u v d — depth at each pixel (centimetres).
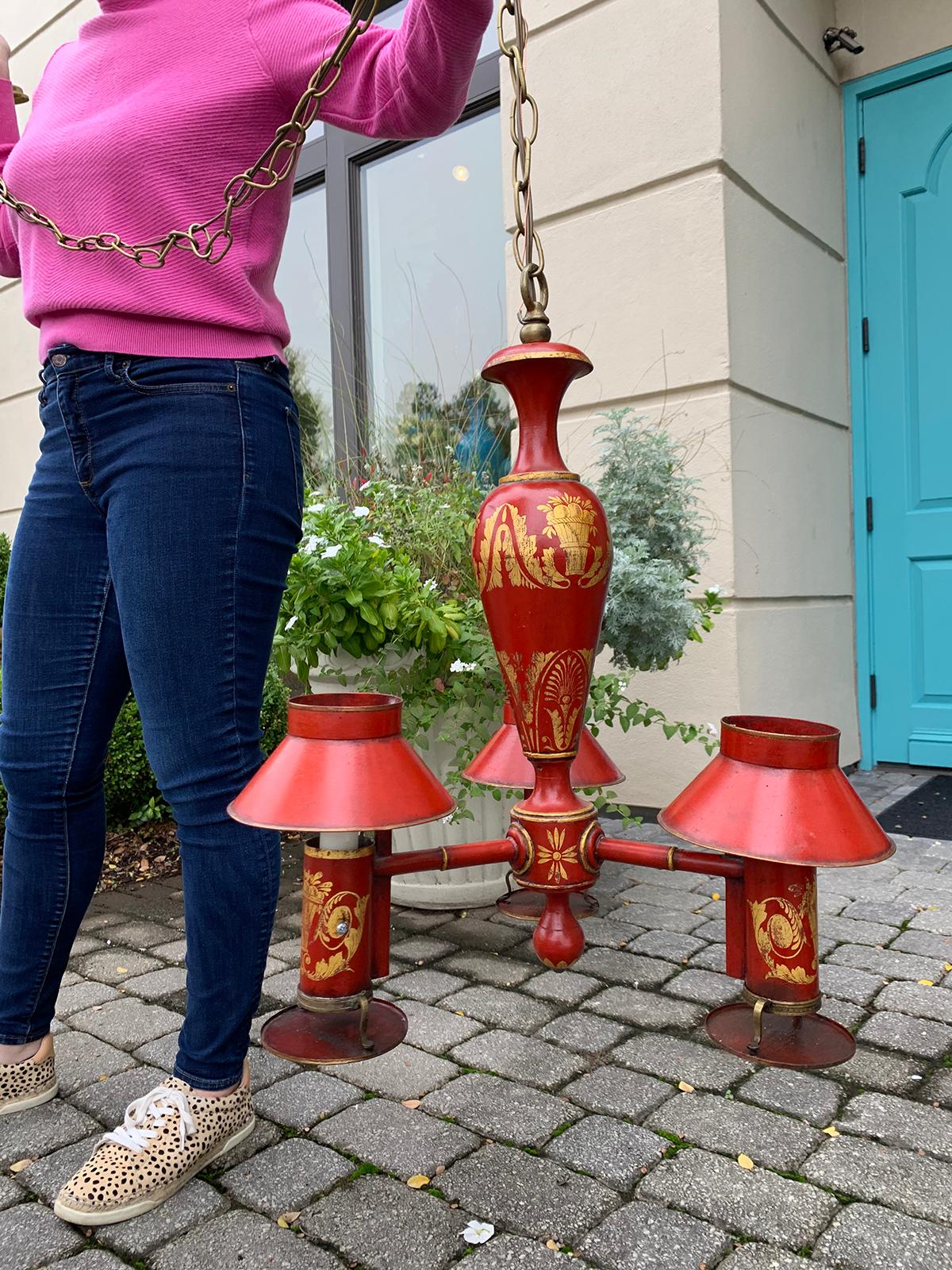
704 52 281
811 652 330
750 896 77
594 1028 161
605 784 130
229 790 117
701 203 285
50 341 119
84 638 130
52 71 129
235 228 116
